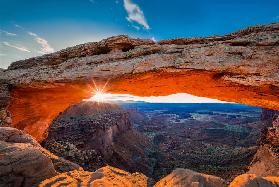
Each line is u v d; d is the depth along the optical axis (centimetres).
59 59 1174
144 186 475
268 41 818
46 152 629
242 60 836
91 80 1019
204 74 916
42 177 435
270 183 377
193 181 383
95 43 1125
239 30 929
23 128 1335
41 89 1153
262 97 954
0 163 401
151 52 995
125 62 990
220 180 397
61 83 1062
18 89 1173
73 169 567
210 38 966
